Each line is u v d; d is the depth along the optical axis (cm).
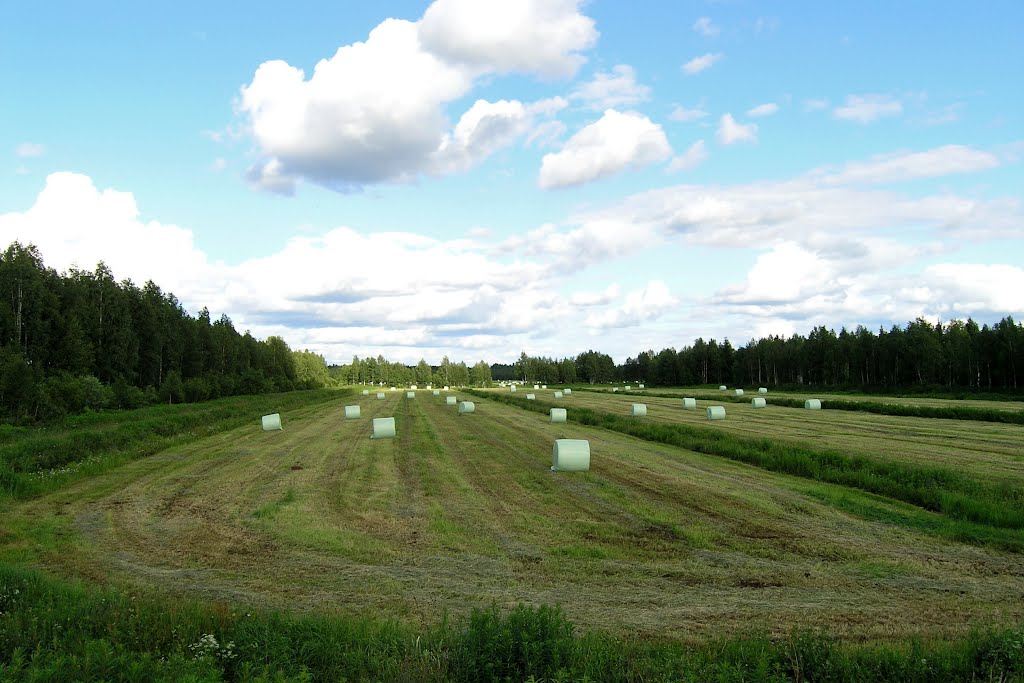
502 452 2900
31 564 1312
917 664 748
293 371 12525
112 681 701
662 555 1311
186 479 2314
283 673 701
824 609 1020
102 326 6450
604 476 2206
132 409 5450
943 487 1838
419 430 3981
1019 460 2377
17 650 711
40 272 5912
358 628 870
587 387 12550
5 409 3891
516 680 727
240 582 1182
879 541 1392
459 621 940
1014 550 1318
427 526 1575
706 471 2280
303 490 2067
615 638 868
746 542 1395
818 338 11400
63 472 2331
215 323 9969
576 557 1307
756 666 727
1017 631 827
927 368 8775
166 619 891
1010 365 7700
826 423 3975
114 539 1502
